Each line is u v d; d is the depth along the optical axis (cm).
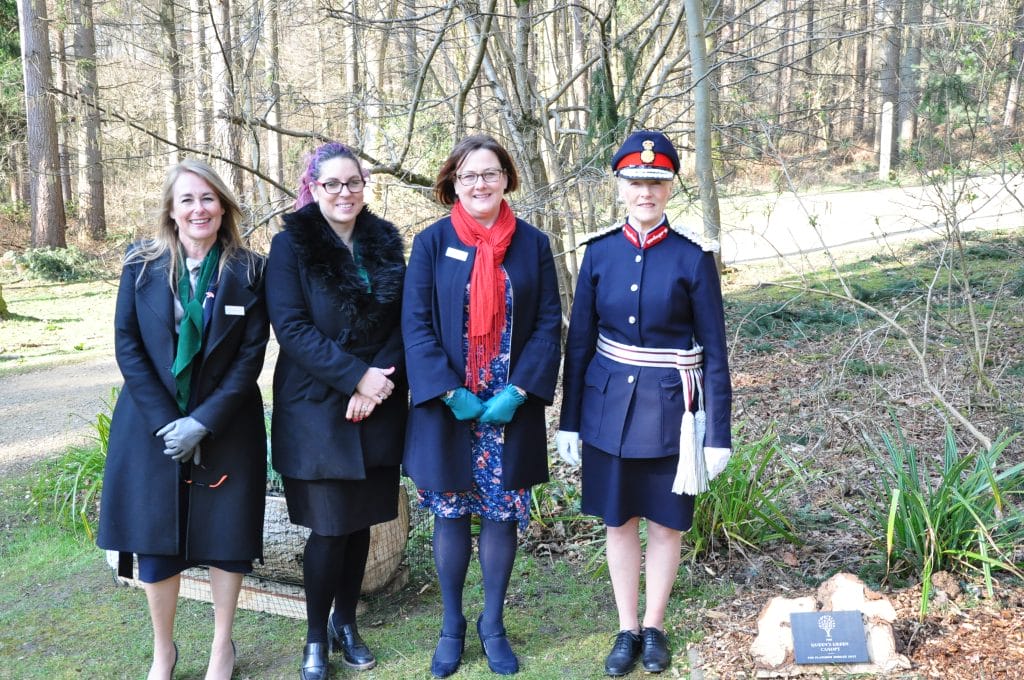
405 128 638
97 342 1033
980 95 470
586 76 736
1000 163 495
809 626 274
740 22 608
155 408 270
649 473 286
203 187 274
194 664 312
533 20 620
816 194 1287
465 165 284
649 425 279
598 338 296
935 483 402
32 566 408
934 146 484
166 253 279
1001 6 487
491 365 287
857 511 392
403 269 293
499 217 293
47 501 483
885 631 270
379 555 346
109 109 562
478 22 591
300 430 282
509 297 286
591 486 294
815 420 507
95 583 386
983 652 268
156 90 749
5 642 335
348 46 805
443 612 328
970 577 310
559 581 363
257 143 551
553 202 586
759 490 370
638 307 280
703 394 283
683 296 280
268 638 330
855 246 1097
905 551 327
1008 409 483
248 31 588
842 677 265
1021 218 1066
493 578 296
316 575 288
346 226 295
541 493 411
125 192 1181
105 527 275
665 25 693
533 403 291
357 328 284
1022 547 329
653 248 284
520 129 608
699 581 346
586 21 708
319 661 292
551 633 322
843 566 345
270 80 599
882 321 666
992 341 598
